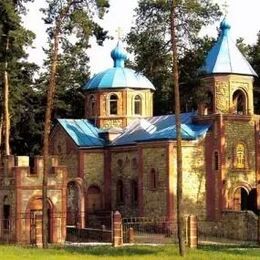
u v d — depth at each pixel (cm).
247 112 6188
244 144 6134
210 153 6041
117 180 6688
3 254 3869
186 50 4547
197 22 4412
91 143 6775
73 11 4581
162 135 5975
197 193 5953
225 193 5969
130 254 3928
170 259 3641
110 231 5359
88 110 7212
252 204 6075
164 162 5934
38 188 5312
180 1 4356
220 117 6012
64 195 5388
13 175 5294
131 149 6506
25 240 5225
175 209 5859
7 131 5978
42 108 8062
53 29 4625
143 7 4416
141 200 6144
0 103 6581
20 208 5234
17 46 5044
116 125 7012
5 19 4931
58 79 8269
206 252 4016
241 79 6147
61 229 5338
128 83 7031
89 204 6681
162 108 8138
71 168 6825
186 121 6325
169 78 4781
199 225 5912
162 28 4422
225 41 6238
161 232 5847
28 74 6862
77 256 3784
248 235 5488
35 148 8138
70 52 4675
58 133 7025
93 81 7181
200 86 5112
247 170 6128
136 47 4519
